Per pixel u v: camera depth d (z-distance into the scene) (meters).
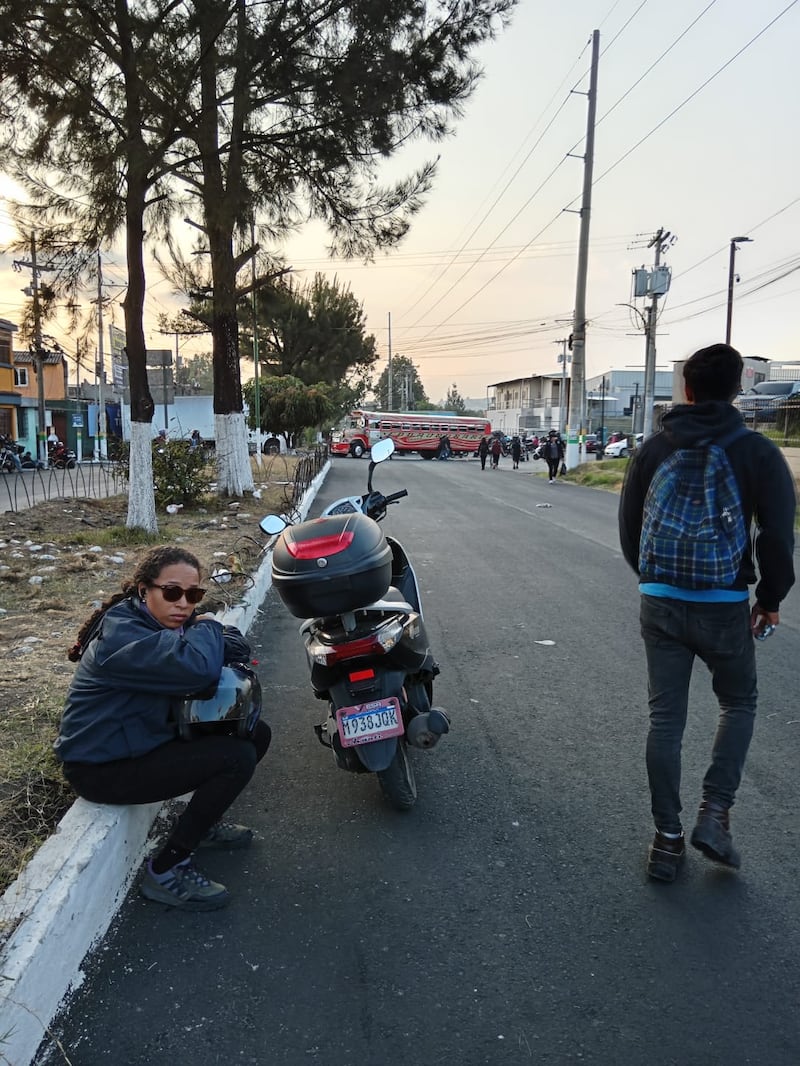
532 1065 2.28
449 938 2.85
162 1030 2.40
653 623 3.19
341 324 47.50
